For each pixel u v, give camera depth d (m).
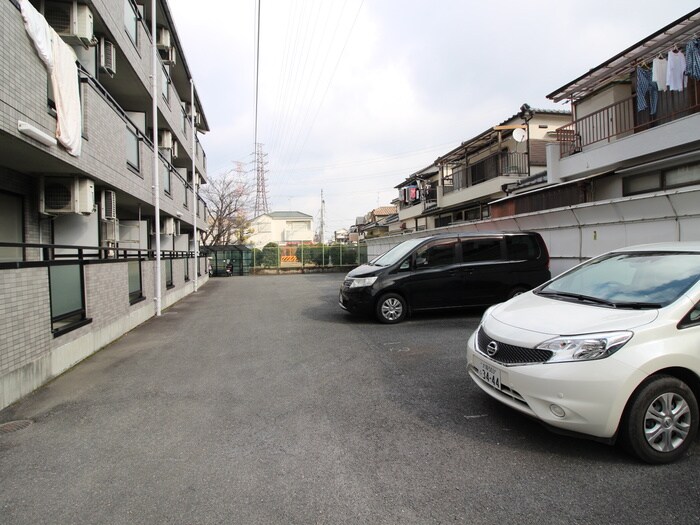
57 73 5.45
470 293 7.98
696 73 8.44
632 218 7.61
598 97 12.09
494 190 17.45
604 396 2.73
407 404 3.92
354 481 2.67
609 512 2.31
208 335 7.63
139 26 10.09
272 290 16.28
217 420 3.70
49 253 7.45
